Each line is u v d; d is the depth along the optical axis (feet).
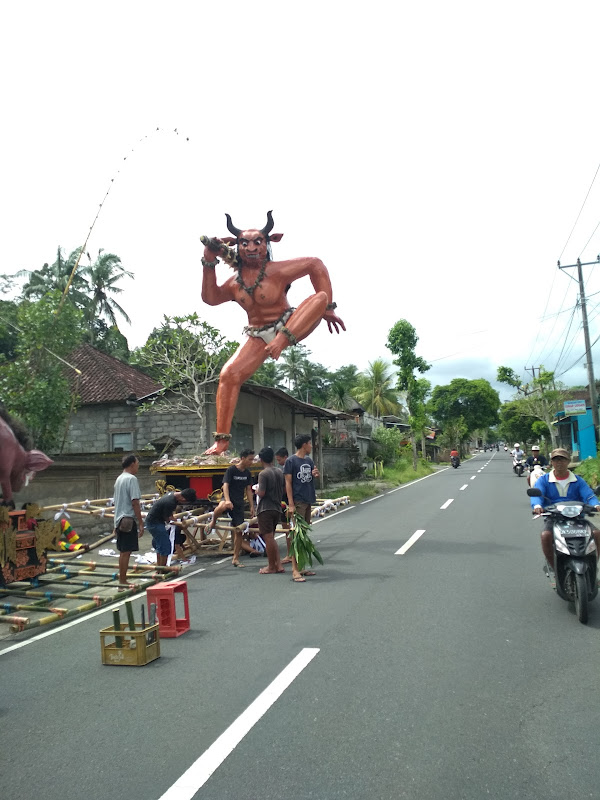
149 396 73.72
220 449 40.06
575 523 20.53
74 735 12.99
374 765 11.25
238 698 14.58
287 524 36.11
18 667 17.76
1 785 11.03
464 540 37.35
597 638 18.22
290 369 187.93
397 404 188.75
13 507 27.48
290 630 19.94
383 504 64.85
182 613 22.75
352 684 15.12
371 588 25.39
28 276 113.60
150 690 15.38
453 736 12.28
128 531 27.45
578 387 157.79
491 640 18.21
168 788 10.73
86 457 56.13
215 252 39.32
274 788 10.59
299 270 40.04
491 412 253.85
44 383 47.29
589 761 11.23
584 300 86.02
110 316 123.54
